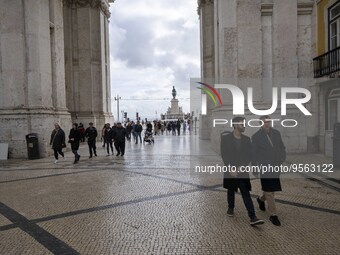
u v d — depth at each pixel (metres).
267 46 12.73
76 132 11.50
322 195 6.32
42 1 13.97
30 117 13.37
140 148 16.86
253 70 12.38
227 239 4.26
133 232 4.55
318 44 12.40
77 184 7.76
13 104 13.45
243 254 3.81
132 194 6.63
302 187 6.98
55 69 15.26
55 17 15.34
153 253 3.89
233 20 12.41
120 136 13.38
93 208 5.71
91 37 22.66
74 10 22.44
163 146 17.73
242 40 12.42
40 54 13.71
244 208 5.58
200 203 5.91
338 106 11.32
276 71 12.62
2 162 12.16
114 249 4.01
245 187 4.84
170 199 6.20
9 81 13.42
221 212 5.38
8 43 13.40
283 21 12.59
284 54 12.60
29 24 13.47
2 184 7.96
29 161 12.30
